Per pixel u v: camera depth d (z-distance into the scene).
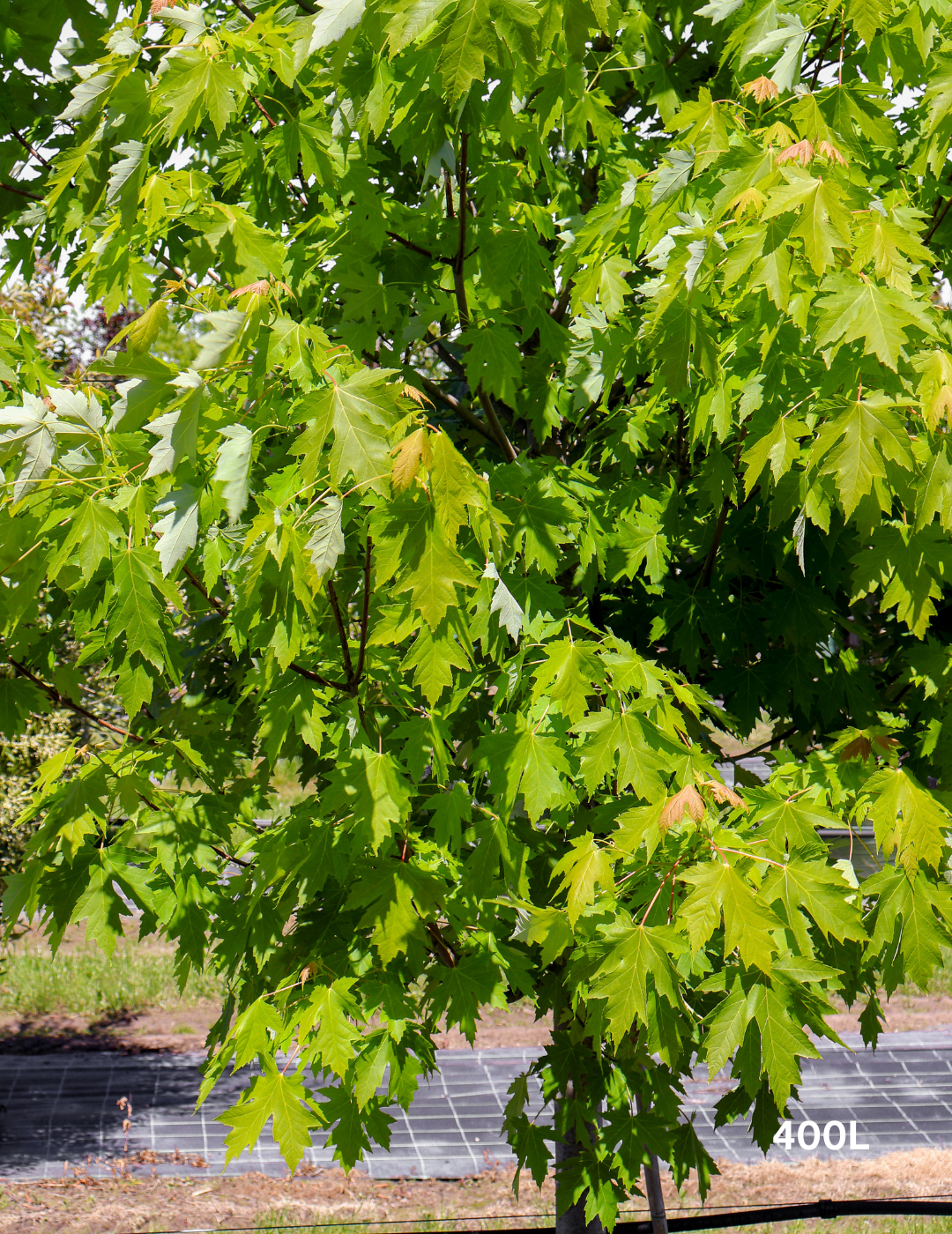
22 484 2.47
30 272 4.35
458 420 4.96
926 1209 4.73
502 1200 8.61
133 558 2.54
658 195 2.95
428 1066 3.05
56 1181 8.88
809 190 2.39
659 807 2.69
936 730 3.60
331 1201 8.59
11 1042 12.18
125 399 2.52
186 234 4.01
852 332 2.45
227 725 4.10
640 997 2.55
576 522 3.59
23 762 8.20
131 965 14.42
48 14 3.78
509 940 3.49
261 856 3.14
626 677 2.94
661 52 4.15
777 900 2.69
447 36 2.42
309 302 3.79
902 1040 12.20
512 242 3.45
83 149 2.90
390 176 4.10
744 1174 9.09
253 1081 2.66
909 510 2.82
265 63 3.29
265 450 3.23
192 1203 8.50
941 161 3.25
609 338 3.57
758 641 4.01
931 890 2.76
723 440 3.25
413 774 3.02
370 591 3.22
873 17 2.88
